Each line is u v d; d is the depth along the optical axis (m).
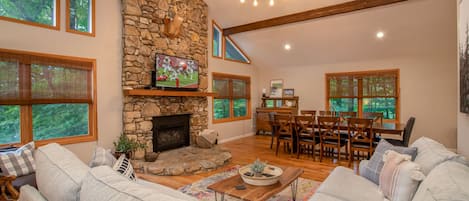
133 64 4.62
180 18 5.18
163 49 5.13
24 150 2.84
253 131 8.32
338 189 2.25
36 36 3.63
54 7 3.87
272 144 6.08
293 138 5.57
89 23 4.26
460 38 2.30
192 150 5.29
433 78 5.77
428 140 2.45
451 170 1.54
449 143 5.67
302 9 5.47
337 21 5.56
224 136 7.08
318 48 6.69
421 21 5.08
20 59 3.48
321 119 4.86
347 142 5.08
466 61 2.07
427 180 1.62
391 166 2.10
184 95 5.29
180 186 3.59
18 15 3.53
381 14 5.11
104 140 4.41
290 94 7.90
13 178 2.29
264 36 6.77
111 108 4.50
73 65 4.02
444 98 5.69
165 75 4.98
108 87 4.45
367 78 6.58
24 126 3.64
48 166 1.62
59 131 3.99
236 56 7.70
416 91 5.98
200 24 5.98
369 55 6.39
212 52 6.68
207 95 5.84
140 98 4.77
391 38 5.70
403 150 2.40
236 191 2.37
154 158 4.45
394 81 6.23
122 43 4.62
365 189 2.28
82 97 4.14
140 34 4.73
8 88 3.40
